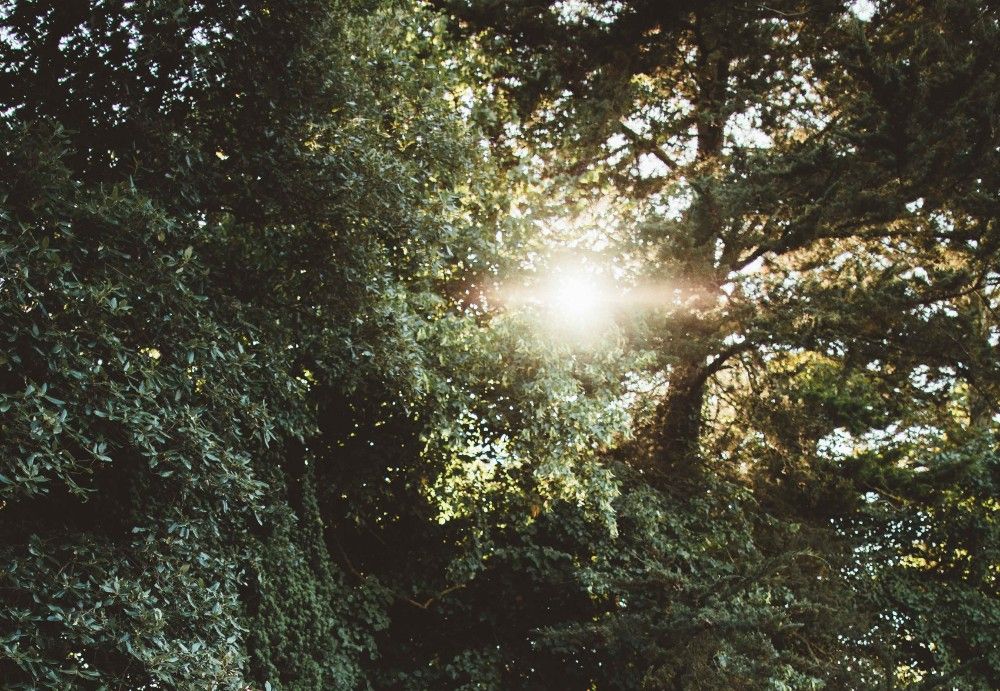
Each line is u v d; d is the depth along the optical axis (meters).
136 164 7.12
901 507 12.97
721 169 12.59
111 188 6.82
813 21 12.61
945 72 10.51
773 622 9.72
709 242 11.70
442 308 9.91
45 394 5.75
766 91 12.91
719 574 10.60
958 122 10.43
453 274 9.98
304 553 9.68
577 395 9.72
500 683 11.21
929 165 10.82
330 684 9.67
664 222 11.72
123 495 6.90
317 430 9.00
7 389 5.96
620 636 10.21
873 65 10.80
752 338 11.92
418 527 11.20
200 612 6.68
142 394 6.14
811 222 11.52
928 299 11.62
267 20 7.62
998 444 13.12
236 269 7.92
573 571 11.28
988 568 12.76
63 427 5.71
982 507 12.88
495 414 9.49
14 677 5.96
